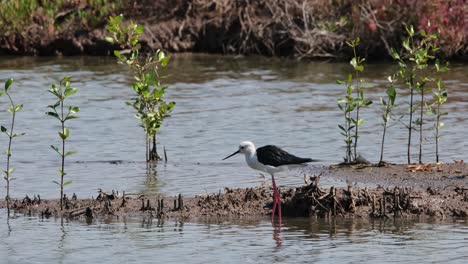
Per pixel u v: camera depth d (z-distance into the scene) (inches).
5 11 1171.3
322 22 1114.1
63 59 1119.0
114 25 617.0
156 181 561.0
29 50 1160.2
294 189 517.7
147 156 623.8
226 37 1153.4
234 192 515.2
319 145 657.0
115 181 562.9
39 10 1186.0
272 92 877.2
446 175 546.0
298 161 483.5
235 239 440.5
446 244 428.1
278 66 1043.9
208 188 539.2
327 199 481.7
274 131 708.0
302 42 1108.5
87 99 848.3
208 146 664.4
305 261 407.2
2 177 576.4
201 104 820.0
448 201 487.2
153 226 464.4
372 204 481.4
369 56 1091.3
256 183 549.6
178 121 750.5
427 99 824.3
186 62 1078.4
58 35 1158.3
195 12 1173.7
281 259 410.0
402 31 1074.7
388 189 497.0
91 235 449.7
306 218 475.8
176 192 530.6
